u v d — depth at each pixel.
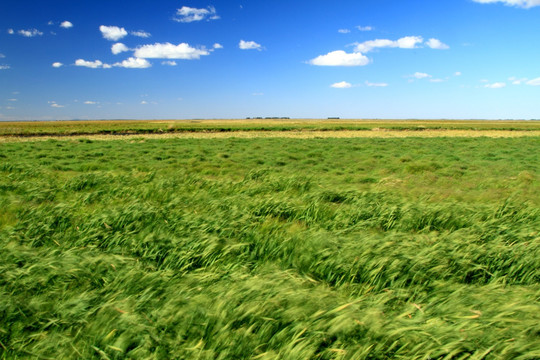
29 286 3.73
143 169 14.36
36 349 2.85
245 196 8.34
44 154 19.36
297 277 4.05
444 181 12.14
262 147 25.27
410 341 2.71
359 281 4.31
